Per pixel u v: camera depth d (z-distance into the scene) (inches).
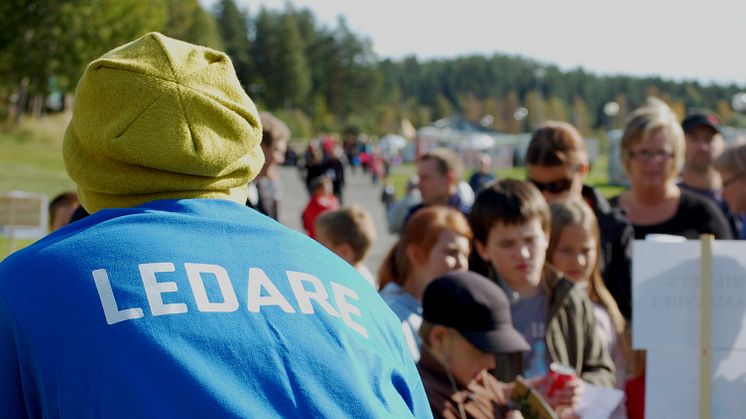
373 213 850.8
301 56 4188.0
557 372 104.0
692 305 102.7
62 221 182.4
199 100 50.4
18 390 45.5
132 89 49.6
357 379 49.0
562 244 133.3
